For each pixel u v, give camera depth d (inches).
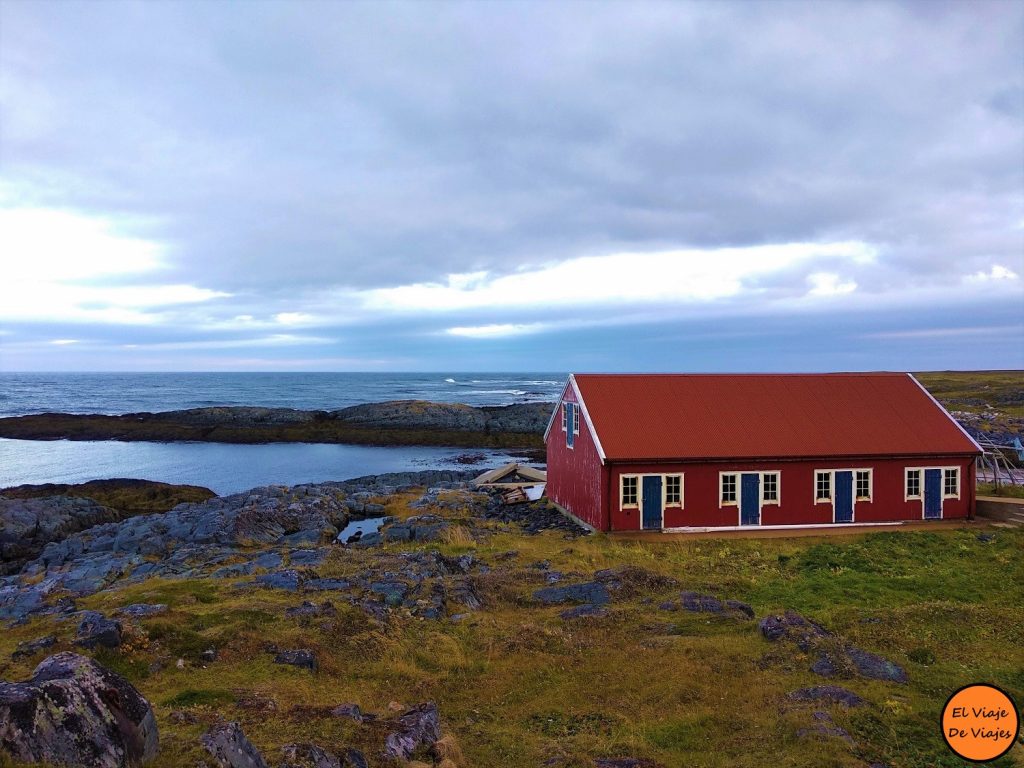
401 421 3843.5
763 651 561.9
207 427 3676.2
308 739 381.7
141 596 713.0
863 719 436.1
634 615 668.7
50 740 267.4
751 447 1177.4
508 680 536.7
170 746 318.3
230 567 922.1
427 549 1045.2
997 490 1408.7
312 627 601.3
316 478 2493.8
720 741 427.8
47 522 1525.6
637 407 1242.0
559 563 918.4
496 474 1841.8
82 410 4938.5
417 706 461.4
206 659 521.3
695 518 1159.6
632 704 486.9
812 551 983.0
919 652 558.9
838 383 1353.3
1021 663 544.7
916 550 994.7
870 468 1202.0
